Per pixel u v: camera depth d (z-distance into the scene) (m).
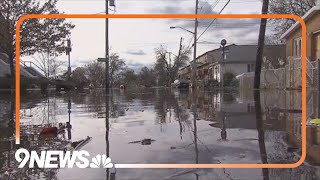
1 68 45.56
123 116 11.19
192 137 6.88
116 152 5.64
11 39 31.78
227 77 51.41
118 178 4.19
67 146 6.18
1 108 14.25
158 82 114.69
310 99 14.48
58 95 28.53
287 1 40.06
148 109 13.73
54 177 4.30
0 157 5.36
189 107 14.16
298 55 26.36
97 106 15.75
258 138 6.54
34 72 66.81
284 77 24.95
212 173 4.30
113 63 105.69
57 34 33.50
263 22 25.50
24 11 31.56
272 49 59.16
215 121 9.26
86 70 100.31
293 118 9.23
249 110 11.61
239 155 5.22
